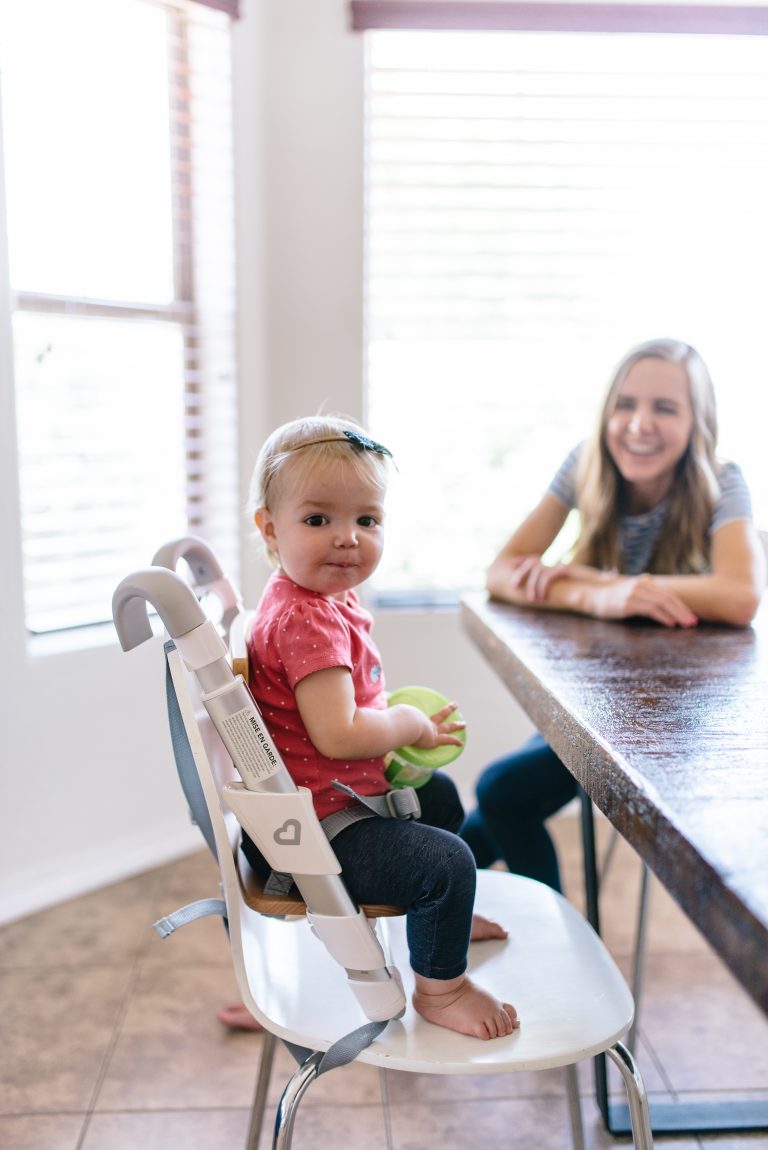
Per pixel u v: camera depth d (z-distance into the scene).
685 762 0.88
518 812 1.66
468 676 2.56
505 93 2.33
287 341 2.42
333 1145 1.43
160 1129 1.45
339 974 1.03
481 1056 0.89
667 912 2.12
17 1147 1.41
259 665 1.03
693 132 2.37
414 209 2.38
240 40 2.27
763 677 1.20
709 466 1.63
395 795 1.02
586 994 0.99
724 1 2.29
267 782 0.88
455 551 2.55
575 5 2.28
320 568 1.03
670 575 1.68
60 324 2.10
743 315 2.44
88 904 2.13
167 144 2.24
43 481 2.09
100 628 2.23
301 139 2.34
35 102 1.98
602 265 2.43
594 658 1.30
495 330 2.46
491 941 1.09
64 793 2.15
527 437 2.50
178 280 2.37
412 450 2.49
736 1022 1.73
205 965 1.90
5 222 1.92
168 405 2.33
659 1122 1.46
